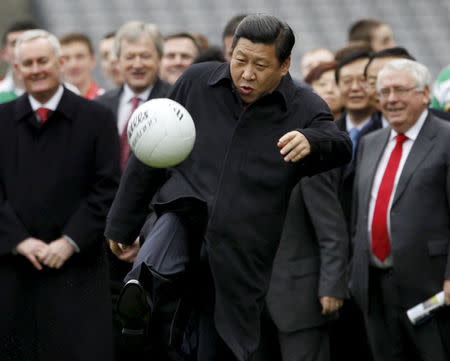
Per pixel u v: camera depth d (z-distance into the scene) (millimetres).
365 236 23984
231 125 17500
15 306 22641
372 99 26500
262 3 72625
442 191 23125
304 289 24172
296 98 17672
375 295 24031
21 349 22625
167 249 17000
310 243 24453
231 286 17500
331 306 23875
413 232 23094
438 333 23094
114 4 70500
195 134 16984
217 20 71000
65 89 23453
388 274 23703
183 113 16609
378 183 24031
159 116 16438
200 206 17234
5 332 22609
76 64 33000
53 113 23047
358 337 26094
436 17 73438
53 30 67312
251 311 17750
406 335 23703
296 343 24031
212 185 17359
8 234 22516
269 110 17453
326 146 16938
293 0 73375
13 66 29312
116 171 23359
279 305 23984
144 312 16812
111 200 23094
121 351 25422
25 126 23078
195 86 17828
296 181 17844
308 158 17109
